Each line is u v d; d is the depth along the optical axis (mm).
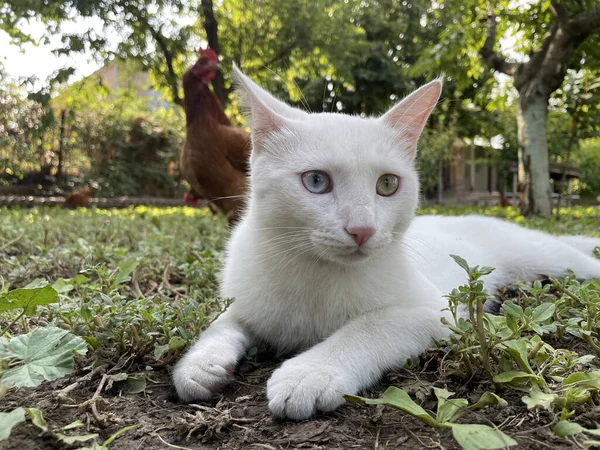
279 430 186
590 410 188
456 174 3207
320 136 256
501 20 1355
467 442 153
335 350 218
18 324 289
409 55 2664
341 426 187
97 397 200
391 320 238
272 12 1600
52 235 650
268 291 260
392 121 277
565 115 1854
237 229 332
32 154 1898
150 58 1551
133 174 2387
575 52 1243
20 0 1310
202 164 700
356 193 244
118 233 659
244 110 300
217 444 178
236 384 231
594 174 3469
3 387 186
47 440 175
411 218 278
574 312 279
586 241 488
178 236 676
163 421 194
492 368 216
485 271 206
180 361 229
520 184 1233
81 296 318
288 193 251
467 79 1467
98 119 2291
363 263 254
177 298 366
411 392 211
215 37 1417
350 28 1722
